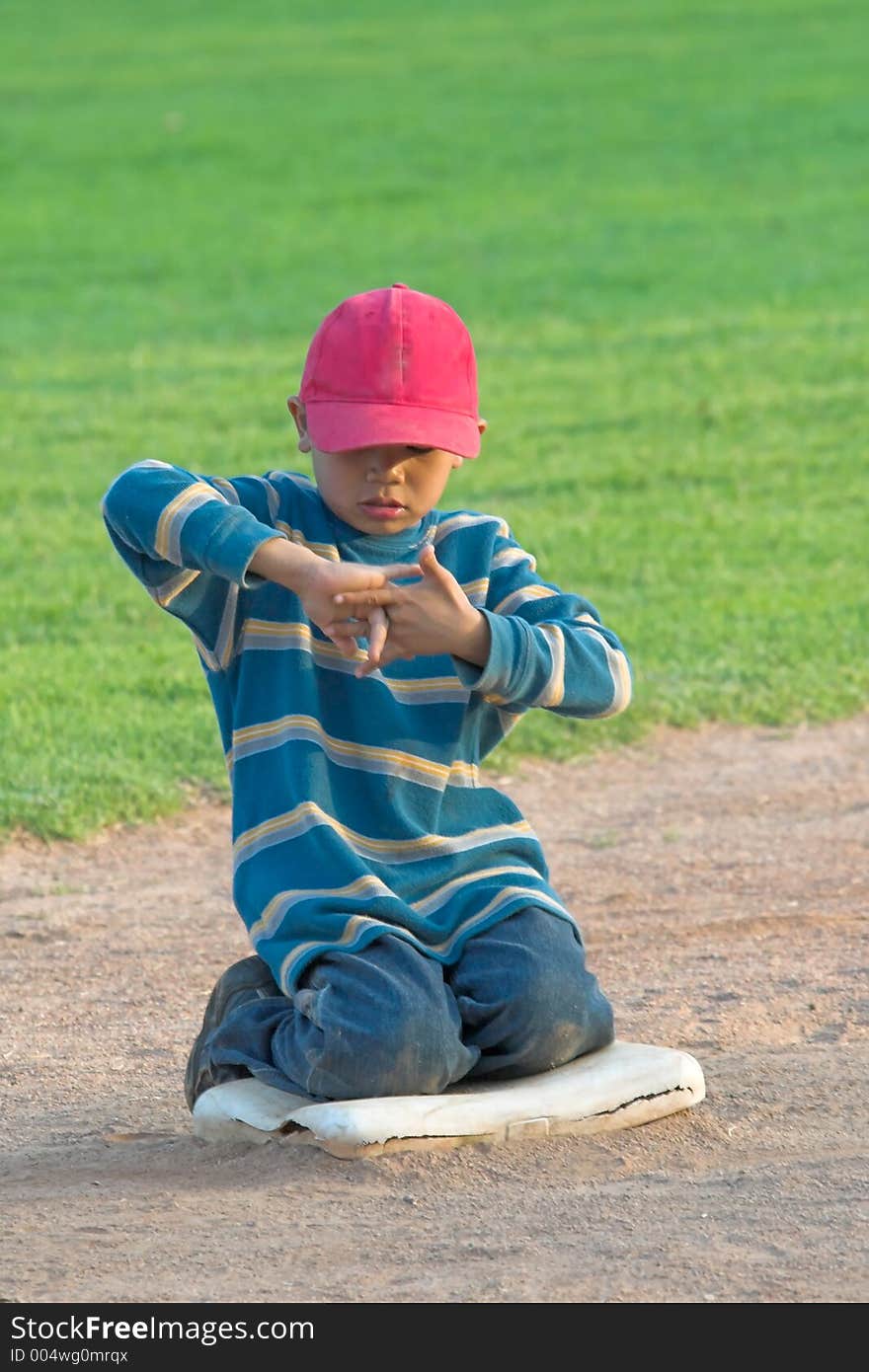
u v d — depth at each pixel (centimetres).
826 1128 1140
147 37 12025
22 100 10000
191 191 7869
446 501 3575
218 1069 1145
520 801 2136
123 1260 952
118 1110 1245
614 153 8275
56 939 1681
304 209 7450
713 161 8000
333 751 1094
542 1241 962
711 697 2472
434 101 9625
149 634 2741
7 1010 1491
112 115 9519
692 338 5162
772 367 4759
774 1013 1415
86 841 1967
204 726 2277
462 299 5844
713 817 2062
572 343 5169
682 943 1628
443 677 1116
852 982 1491
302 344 5316
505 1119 1075
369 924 1052
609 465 3856
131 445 4125
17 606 2869
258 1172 1053
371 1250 954
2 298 6069
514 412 4391
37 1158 1138
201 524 1021
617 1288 910
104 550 3256
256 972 1160
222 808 2077
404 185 7838
